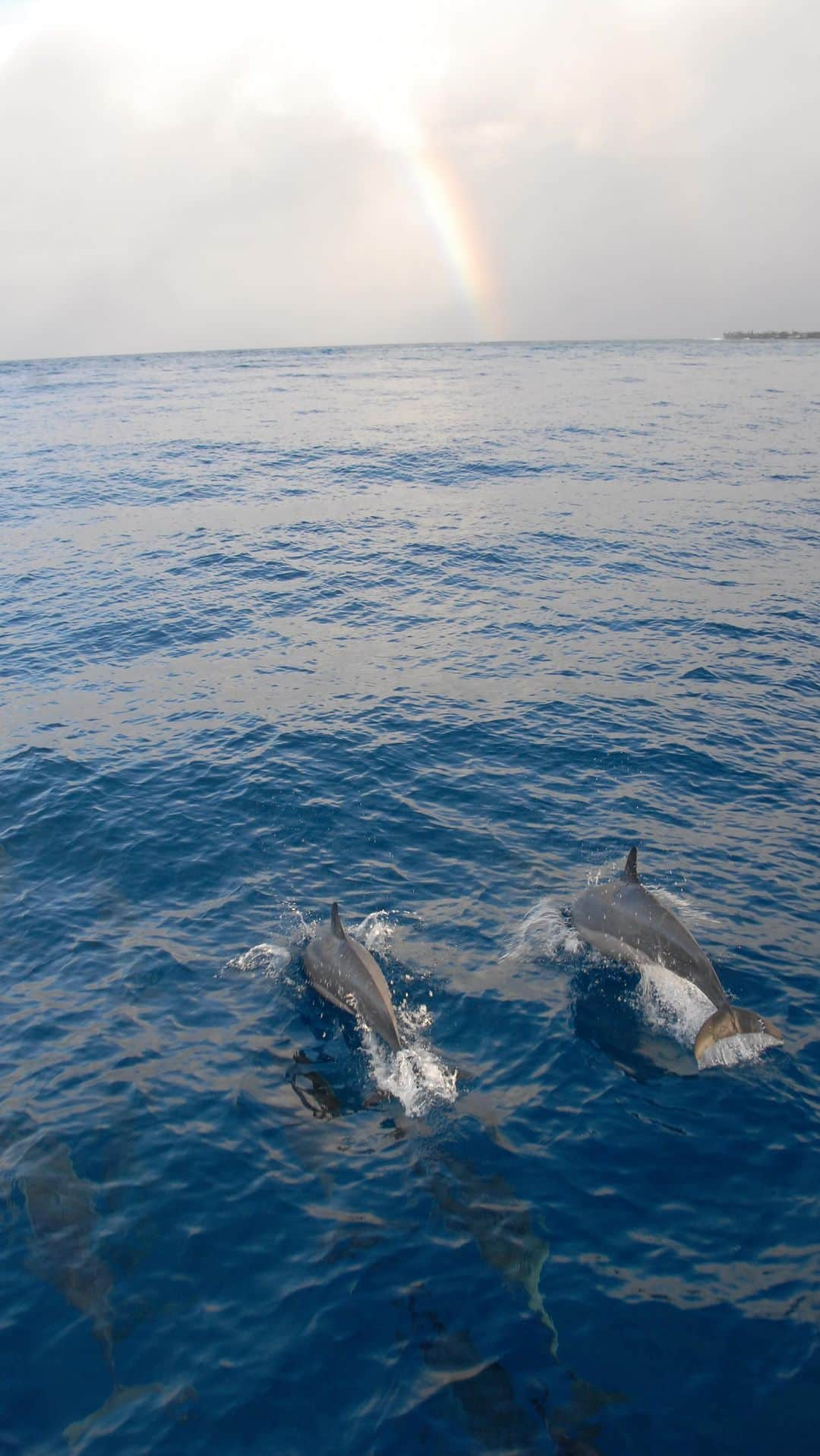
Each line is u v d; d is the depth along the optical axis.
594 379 91.31
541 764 15.95
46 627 23.41
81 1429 6.75
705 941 11.62
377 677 19.70
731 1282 7.61
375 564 27.95
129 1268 7.82
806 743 16.66
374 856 13.52
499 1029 10.35
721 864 13.20
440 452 47.03
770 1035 10.04
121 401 77.38
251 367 124.19
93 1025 10.58
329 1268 7.79
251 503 36.41
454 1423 6.72
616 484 38.84
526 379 91.94
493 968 11.27
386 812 14.57
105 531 32.75
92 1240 8.06
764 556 28.02
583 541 29.94
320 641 21.97
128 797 15.13
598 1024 10.38
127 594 25.81
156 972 11.38
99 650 21.84
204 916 12.38
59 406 74.38
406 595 25.17
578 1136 8.98
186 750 16.64
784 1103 9.33
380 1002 10.28
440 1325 7.34
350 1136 9.06
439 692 18.86
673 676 19.53
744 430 54.81
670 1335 7.23
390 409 66.69
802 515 33.00
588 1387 6.91
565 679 19.41
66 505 37.06
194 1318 7.45
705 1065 9.82
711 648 21.03
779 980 10.97
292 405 71.06
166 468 44.19
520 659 20.55
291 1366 7.11
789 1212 8.20
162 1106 9.45
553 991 10.88
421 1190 8.46
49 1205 8.38
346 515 34.00
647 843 13.71
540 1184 8.49
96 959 11.62
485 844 13.75
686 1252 7.86
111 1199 8.43
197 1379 7.04
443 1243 7.98
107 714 18.33
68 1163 8.79
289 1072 9.85
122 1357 7.18
